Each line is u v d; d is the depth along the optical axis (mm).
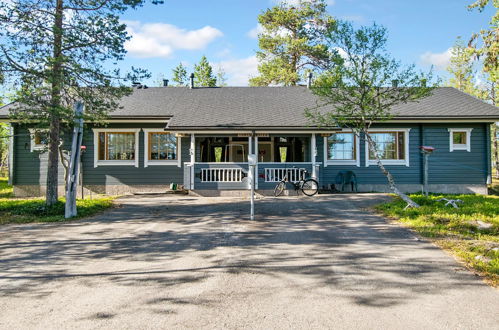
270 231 6910
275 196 12422
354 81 8953
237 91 17594
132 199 11969
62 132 9922
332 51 9070
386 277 4344
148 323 3203
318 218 8156
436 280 4223
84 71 8953
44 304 3637
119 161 14703
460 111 14195
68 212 8500
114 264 4957
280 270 4637
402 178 14547
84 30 8883
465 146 14531
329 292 3896
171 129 12617
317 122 11562
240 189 12820
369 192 13844
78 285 4160
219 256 5281
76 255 5414
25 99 8688
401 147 14672
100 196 13984
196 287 4070
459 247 5574
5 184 20781
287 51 24516
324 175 14539
